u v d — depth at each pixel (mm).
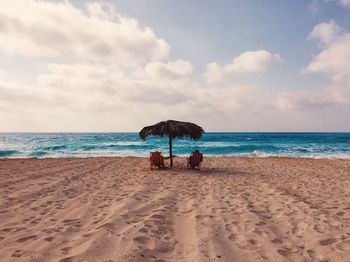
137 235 4547
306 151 31500
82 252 3828
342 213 6203
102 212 6098
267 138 71875
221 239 4535
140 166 15375
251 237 4680
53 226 5094
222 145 40938
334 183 10211
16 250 3957
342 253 4062
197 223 5336
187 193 8219
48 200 7188
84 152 30594
